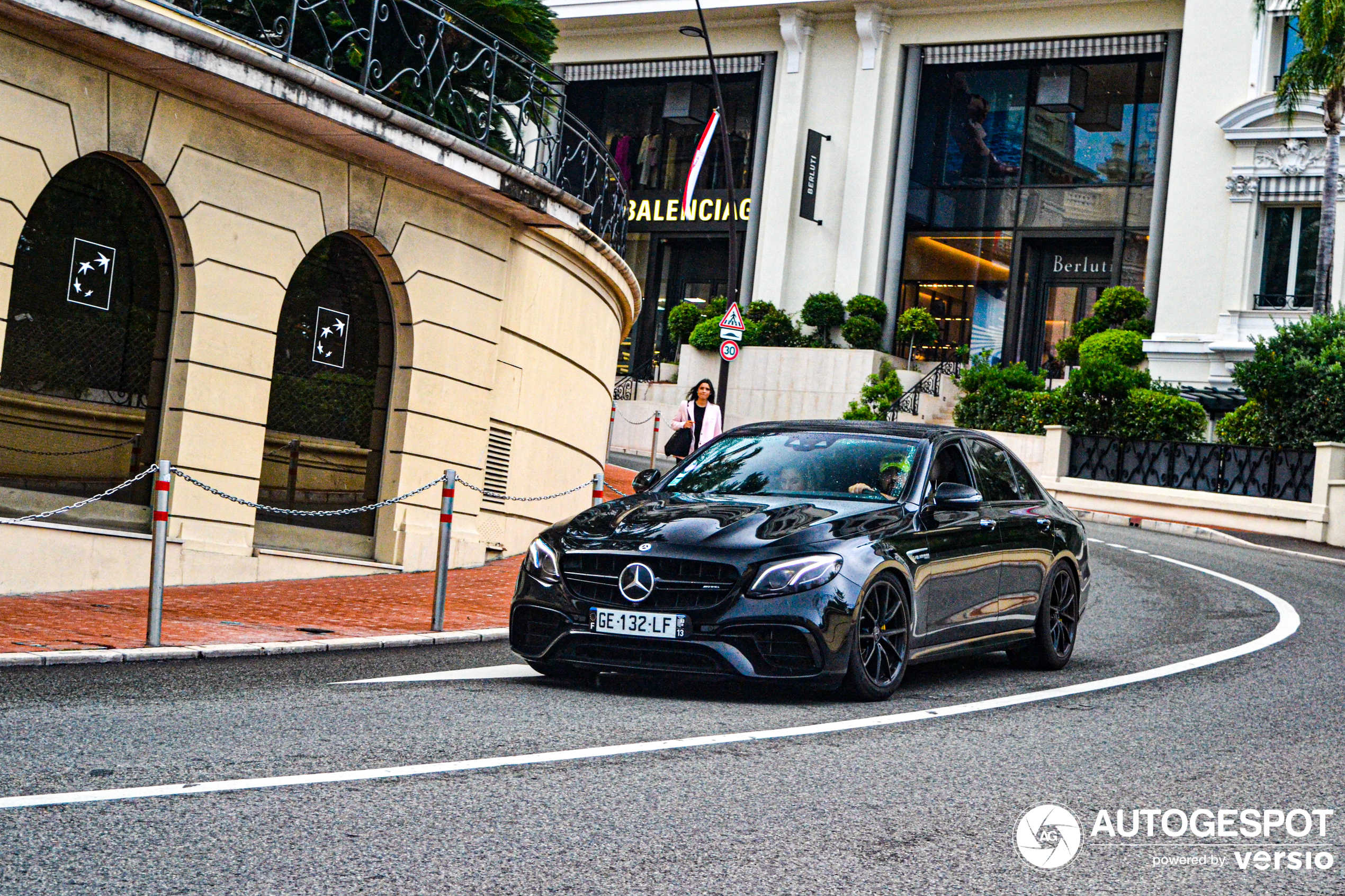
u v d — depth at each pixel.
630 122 47.03
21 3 9.15
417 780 5.09
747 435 8.73
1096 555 18.70
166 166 10.77
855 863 4.31
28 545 10.05
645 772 5.39
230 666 7.68
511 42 14.77
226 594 10.79
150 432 11.16
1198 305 35.81
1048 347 41.53
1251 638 10.72
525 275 15.09
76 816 4.42
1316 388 26.97
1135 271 40.00
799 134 42.78
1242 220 35.31
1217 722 7.06
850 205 41.94
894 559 7.39
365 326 13.08
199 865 3.98
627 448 41.19
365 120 11.64
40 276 10.23
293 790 4.88
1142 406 29.55
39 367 10.28
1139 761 6.02
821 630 6.95
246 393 11.66
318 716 6.25
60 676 7.02
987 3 40.56
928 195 42.72
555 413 16.47
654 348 46.28
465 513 14.17
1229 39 36.28
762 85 43.56
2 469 10.05
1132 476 28.88
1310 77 30.03
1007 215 41.75
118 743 5.50
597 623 7.07
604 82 47.12
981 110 42.28
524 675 7.84
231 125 11.27
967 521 8.18
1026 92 41.75
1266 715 7.32
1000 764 5.84
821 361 39.50
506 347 14.91
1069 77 41.00
